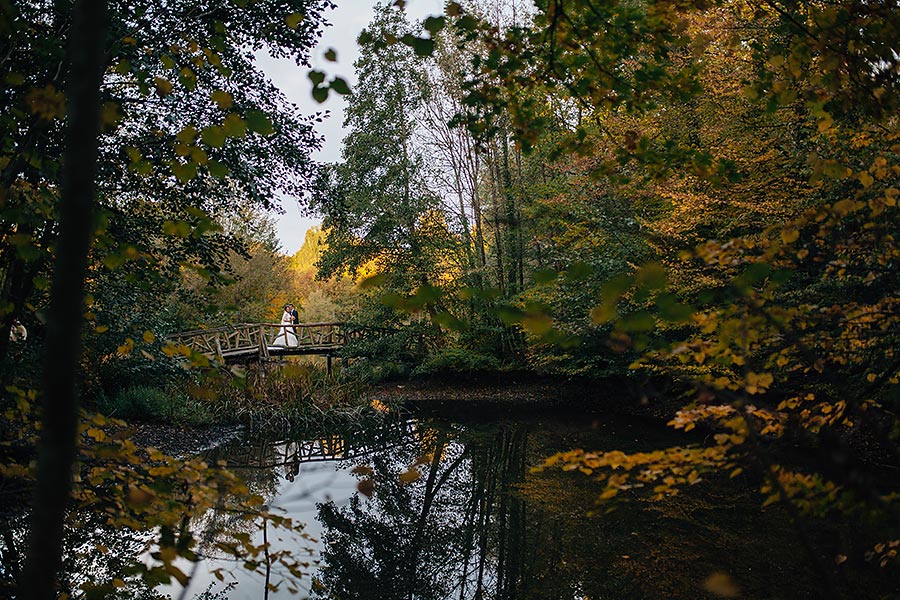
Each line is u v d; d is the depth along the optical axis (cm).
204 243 630
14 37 247
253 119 171
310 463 927
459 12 208
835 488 187
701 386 192
